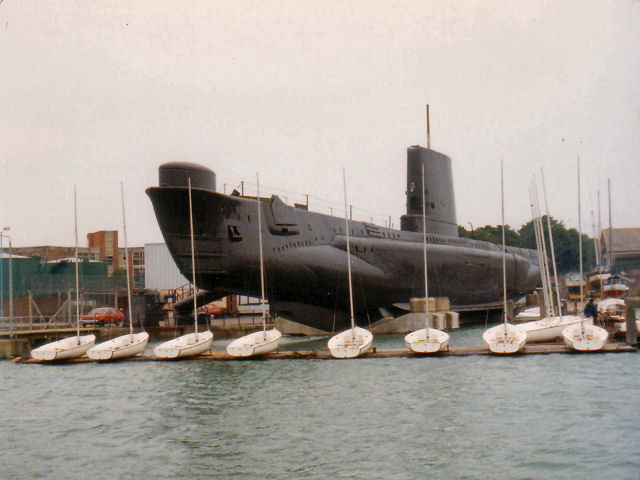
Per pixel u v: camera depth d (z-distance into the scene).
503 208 36.50
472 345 38.78
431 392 24.19
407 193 52.56
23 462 18.14
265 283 37.88
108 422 21.89
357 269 43.00
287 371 29.27
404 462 17.05
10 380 30.23
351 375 27.84
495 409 21.62
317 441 18.94
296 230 39.75
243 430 20.25
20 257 61.12
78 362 34.62
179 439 19.61
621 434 18.55
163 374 29.66
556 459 16.88
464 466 16.62
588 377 25.77
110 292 53.22
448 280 53.38
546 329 34.78
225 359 33.22
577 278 89.94
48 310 55.19
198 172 33.78
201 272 34.44
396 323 46.19
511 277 64.31
